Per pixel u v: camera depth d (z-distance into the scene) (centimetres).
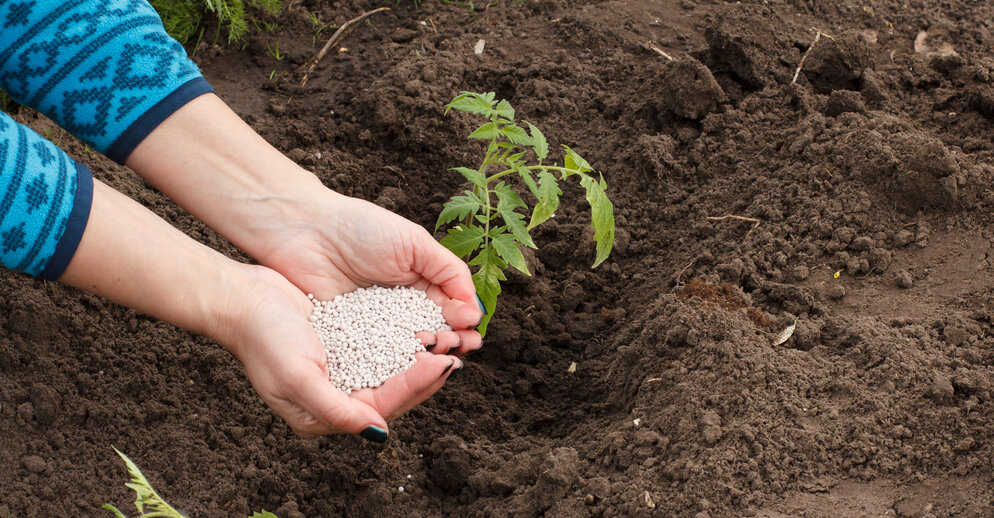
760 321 163
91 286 149
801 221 171
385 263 159
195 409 163
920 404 155
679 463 154
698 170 179
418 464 162
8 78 154
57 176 147
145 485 144
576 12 194
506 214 161
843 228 169
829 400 157
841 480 153
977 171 170
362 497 160
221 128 157
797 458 154
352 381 156
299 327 154
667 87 181
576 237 176
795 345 162
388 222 158
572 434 163
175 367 165
